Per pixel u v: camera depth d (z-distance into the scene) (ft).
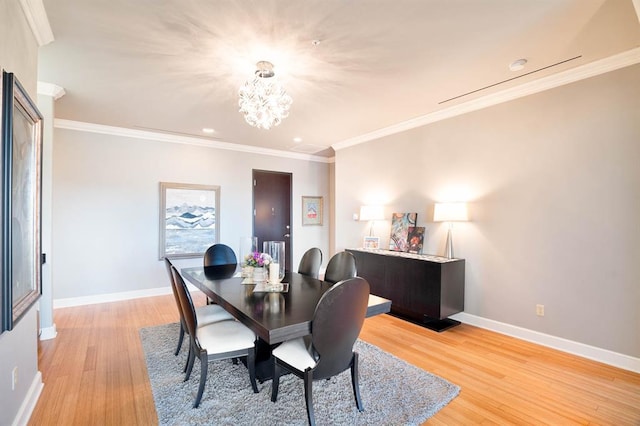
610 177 9.16
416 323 12.50
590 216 9.53
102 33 7.57
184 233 17.56
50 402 7.14
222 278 9.91
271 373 8.20
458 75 9.98
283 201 21.74
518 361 9.30
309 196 22.77
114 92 11.21
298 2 6.54
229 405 7.04
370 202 16.92
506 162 11.40
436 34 7.73
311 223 22.86
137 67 9.32
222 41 7.98
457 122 12.92
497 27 7.45
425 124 14.14
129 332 11.46
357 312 6.19
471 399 7.37
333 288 5.74
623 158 8.94
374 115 13.82
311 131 16.39
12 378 5.85
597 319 9.39
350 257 9.83
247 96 10.02
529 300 10.82
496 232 11.68
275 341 5.50
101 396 7.39
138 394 7.50
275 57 8.80
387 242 15.92
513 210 11.22
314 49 8.40
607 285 9.21
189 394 7.45
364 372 8.55
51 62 8.99
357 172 17.74
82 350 9.91
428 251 13.97
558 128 10.14
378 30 7.55
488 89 11.09
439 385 7.89
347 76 10.00
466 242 12.58
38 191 7.00
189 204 17.71
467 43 8.15
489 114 11.89
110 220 15.66
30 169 6.57
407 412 6.81
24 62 6.43
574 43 8.17
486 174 11.98
